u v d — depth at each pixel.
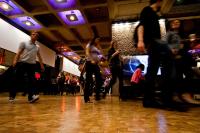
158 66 2.43
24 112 1.84
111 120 1.38
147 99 2.48
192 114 1.82
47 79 9.23
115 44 4.29
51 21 8.35
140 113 1.85
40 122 1.26
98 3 6.37
